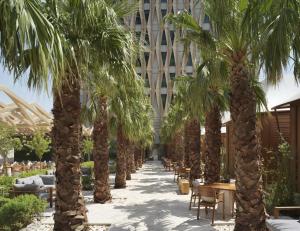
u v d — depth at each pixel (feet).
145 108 100.17
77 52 24.38
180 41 32.14
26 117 37.42
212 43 29.22
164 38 228.84
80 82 25.93
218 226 33.27
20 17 12.55
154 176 97.66
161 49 228.22
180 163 108.78
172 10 226.79
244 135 26.07
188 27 30.35
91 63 28.68
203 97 41.86
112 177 90.48
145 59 226.38
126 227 33.19
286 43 17.47
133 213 40.27
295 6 18.15
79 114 25.94
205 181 46.39
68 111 25.41
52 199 43.45
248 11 20.94
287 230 23.30
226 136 79.61
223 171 71.51
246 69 26.73
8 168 78.89
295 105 42.57
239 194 26.08
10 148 64.59
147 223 34.91
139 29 227.61
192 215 38.75
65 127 25.36
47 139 107.04
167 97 225.76
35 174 60.95
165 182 79.46
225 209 38.96
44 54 13.46
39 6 14.35
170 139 159.22
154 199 51.60
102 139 48.75
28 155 118.21
